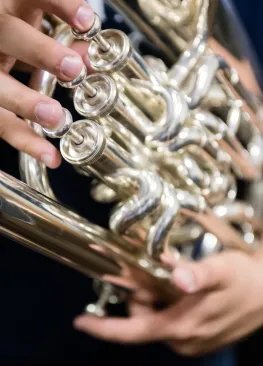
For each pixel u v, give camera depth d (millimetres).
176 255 583
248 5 928
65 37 402
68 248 438
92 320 661
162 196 444
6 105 353
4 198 370
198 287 541
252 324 653
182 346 664
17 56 352
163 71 490
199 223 562
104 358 853
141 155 453
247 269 612
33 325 797
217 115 564
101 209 787
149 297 600
